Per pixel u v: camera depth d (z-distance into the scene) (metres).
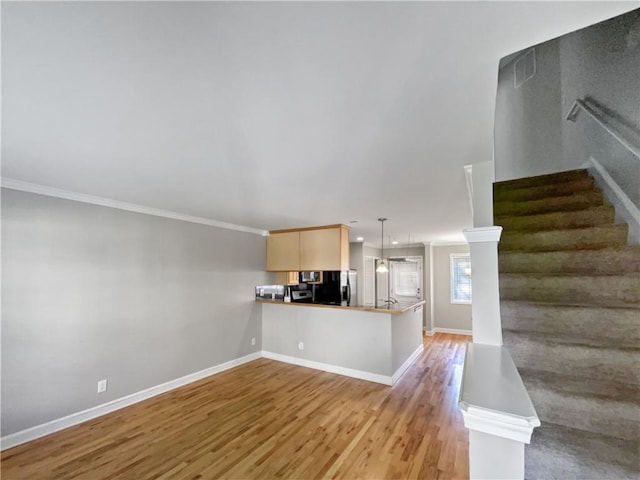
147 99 1.43
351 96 1.40
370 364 4.30
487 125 1.66
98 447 2.63
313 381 4.23
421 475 2.28
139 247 3.69
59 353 2.96
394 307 4.89
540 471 1.07
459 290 7.78
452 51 1.10
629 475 0.93
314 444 2.68
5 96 1.39
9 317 2.68
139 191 3.02
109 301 3.37
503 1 0.88
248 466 2.38
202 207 3.74
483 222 2.17
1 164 2.28
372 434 2.84
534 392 1.12
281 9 0.92
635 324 0.92
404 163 2.24
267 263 5.66
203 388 3.97
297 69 1.21
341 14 0.94
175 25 0.99
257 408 3.38
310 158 2.15
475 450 0.78
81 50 1.10
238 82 1.30
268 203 3.52
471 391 0.88
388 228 5.45
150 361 3.72
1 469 2.35
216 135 1.80
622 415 0.95
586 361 1.02
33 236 2.84
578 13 0.91
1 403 2.61
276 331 5.30
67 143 1.91
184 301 4.17
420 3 0.89
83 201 3.19
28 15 0.94
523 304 1.19
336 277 5.63
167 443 2.69
